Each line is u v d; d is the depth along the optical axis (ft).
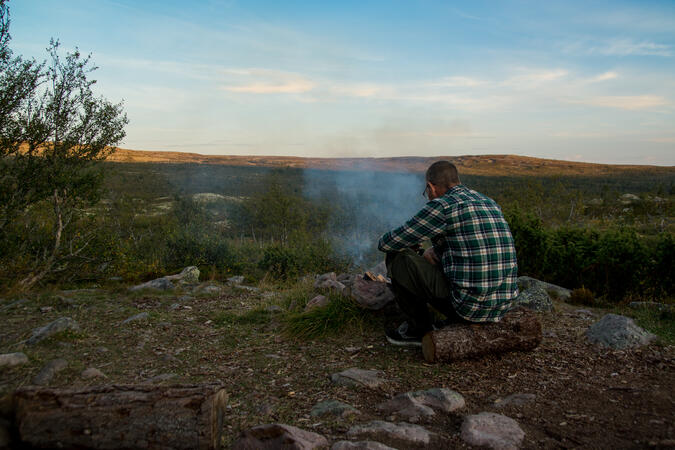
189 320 14.99
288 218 139.03
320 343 12.09
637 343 10.73
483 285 9.18
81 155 22.07
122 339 12.54
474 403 7.93
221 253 31.63
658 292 18.13
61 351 11.13
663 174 641.81
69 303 16.57
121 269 24.79
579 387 8.45
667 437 6.17
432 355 9.86
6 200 19.53
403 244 9.64
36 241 21.89
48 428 5.74
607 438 6.35
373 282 13.80
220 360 10.99
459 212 9.21
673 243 17.90
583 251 20.18
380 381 9.04
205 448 5.76
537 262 22.34
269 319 14.85
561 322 13.64
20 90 19.45
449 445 6.32
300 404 8.24
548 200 166.40
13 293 18.10
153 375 9.87
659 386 8.29
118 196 135.33
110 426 5.74
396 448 6.29
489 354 10.12
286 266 31.65
